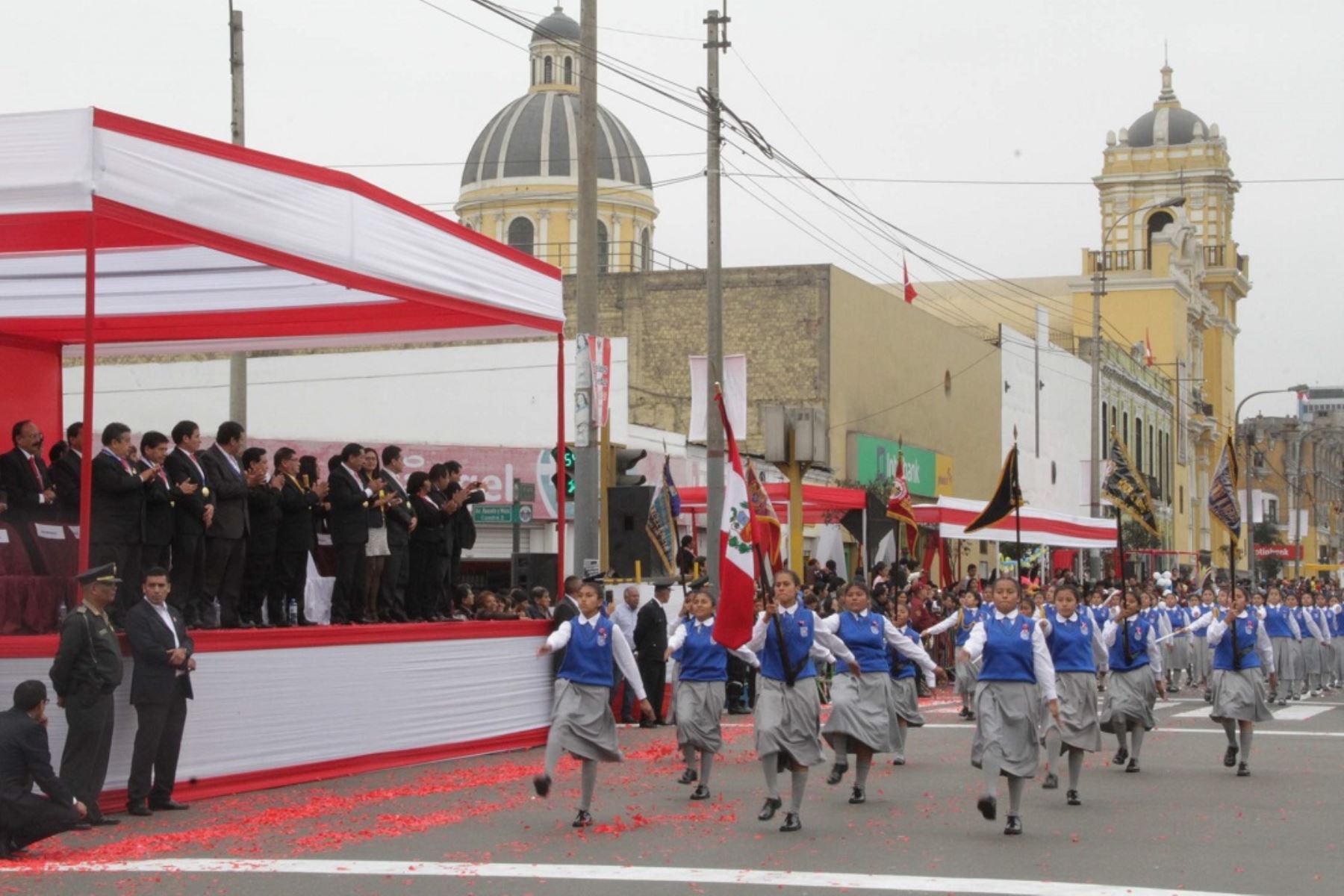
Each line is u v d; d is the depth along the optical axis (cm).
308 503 1670
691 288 4388
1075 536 3956
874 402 4609
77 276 1781
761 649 1299
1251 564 5762
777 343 4322
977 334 6019
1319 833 1277
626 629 2195
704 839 1226
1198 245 9294
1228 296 9925
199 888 1023
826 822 1327
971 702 2412
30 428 1460
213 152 1425
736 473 1406
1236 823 1334
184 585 1502
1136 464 7556
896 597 2441
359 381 3691
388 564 1784
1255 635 1748
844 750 1570
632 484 2383
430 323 1958
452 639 1794
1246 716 1700
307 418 3694
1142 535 6531
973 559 5216
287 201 1502
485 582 3609
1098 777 1683
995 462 5691
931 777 1664
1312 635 3183
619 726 2233
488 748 1852
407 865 1103
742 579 1379
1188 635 3145
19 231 1591
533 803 1433
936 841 1227
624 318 4438
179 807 1384
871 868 1101
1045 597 2722
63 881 1045
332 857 1139
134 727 1380
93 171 1316
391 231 1639
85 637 1265
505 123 6394
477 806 1405
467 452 3603
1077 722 1468
